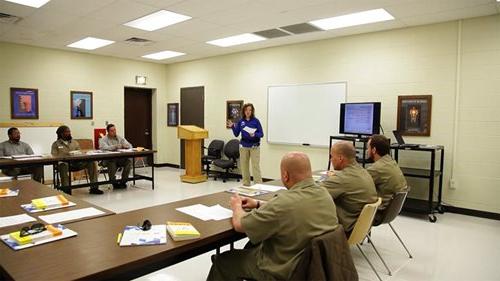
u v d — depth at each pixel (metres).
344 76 5.55
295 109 6.19
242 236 1.96
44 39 5.91
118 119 7.76
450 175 4.67
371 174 2.95
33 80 6.45
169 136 8.65
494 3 3.89
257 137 5.52
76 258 1.43
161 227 1.84
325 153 5.87
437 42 4.68
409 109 4.93
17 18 4.67
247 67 6.89
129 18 4.68
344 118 5.20
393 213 2.80
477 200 4.49
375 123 4.77
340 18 4.61
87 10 4.34
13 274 1.27
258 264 1.75
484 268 2.93
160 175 7.40
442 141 4.70
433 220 4.23
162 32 5.41
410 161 4.97
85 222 1.93
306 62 6.01
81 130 7.15
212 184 6.43
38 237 1.61
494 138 4.34
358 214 2.40
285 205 1.62
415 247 3.40
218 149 7.20
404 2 3.90
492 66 4.30
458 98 4.55
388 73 5.10
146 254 1.48
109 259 1.42
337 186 2.41
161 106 8.60
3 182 3.09
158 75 8.48
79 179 6.62
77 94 7.05
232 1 3.97
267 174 6.67
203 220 2.00
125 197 5.36
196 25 5.00
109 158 5.46
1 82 6.07
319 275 1.45
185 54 7.30
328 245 1.50
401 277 2.77
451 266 2.97
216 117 7.54
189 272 2.83
